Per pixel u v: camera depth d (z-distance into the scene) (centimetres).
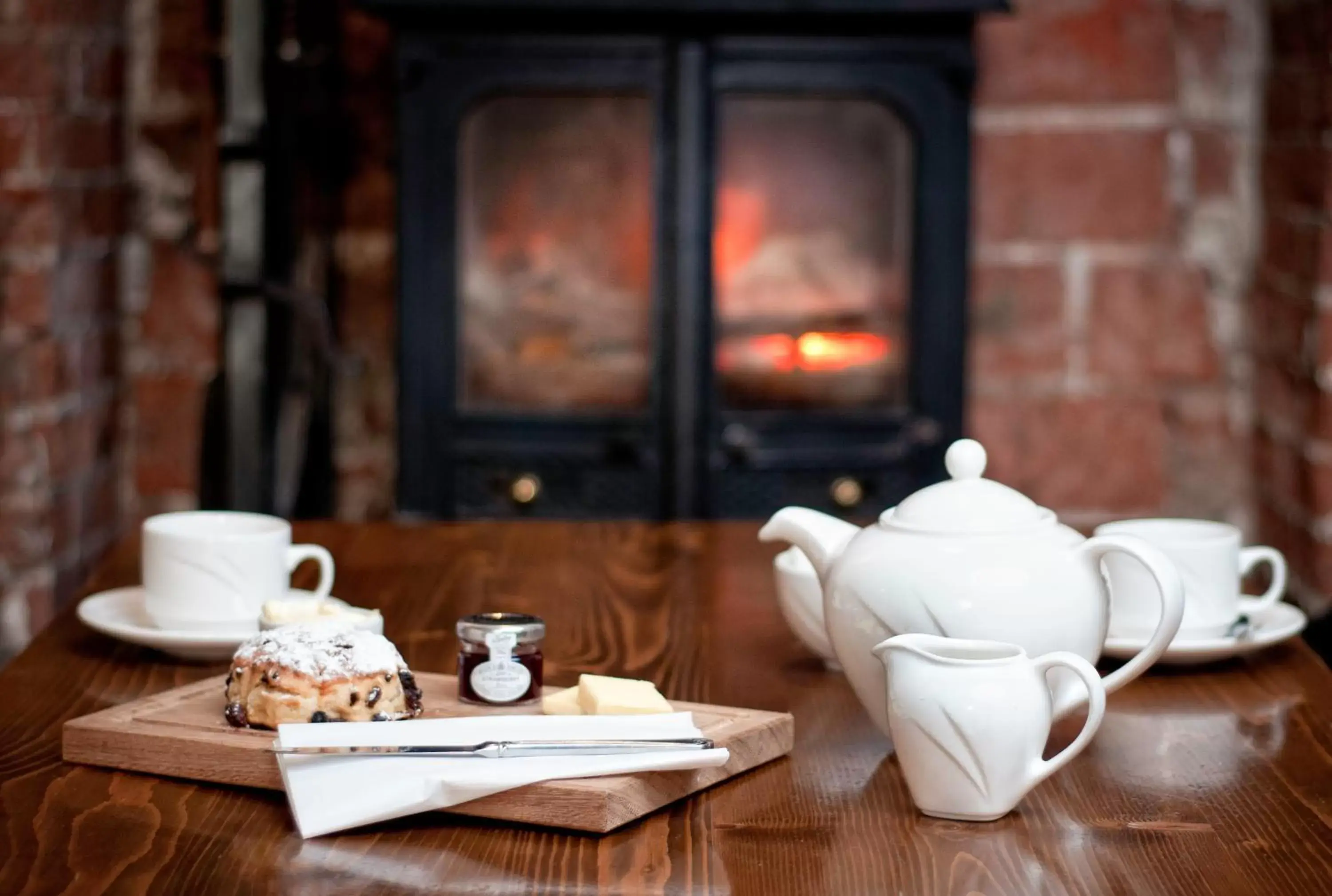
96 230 240
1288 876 74
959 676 79
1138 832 79
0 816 80
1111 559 109
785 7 217
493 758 80
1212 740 94
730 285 229
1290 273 239
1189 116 252
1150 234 253
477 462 227
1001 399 256
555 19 220
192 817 80
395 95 239
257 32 213
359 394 255
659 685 105
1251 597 124
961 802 80
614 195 226
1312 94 229
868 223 229
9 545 222
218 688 95
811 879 73
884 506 229
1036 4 249
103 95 242
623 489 228
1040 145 252
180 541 110
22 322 221
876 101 225
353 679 87
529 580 134
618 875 73
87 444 239
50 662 109
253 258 213
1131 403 256
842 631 90
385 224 252
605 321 228
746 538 152
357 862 74
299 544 146
